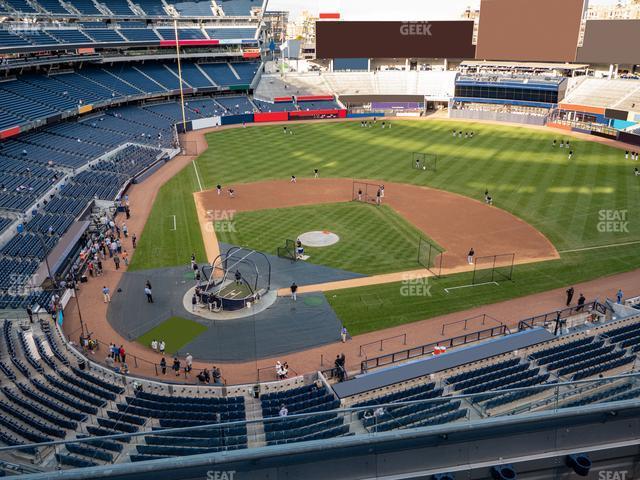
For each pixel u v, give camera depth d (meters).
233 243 44.78
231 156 74.00
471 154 71.69
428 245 43.59
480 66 107.50
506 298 35.59
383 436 8.16
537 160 67.56
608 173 60.97
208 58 112.25
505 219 48.56
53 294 34.75
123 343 31.52
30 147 62.12
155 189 59.88
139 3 100.31
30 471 8.68
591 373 22.17
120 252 43.69
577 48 91.38
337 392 23.61
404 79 109.31
